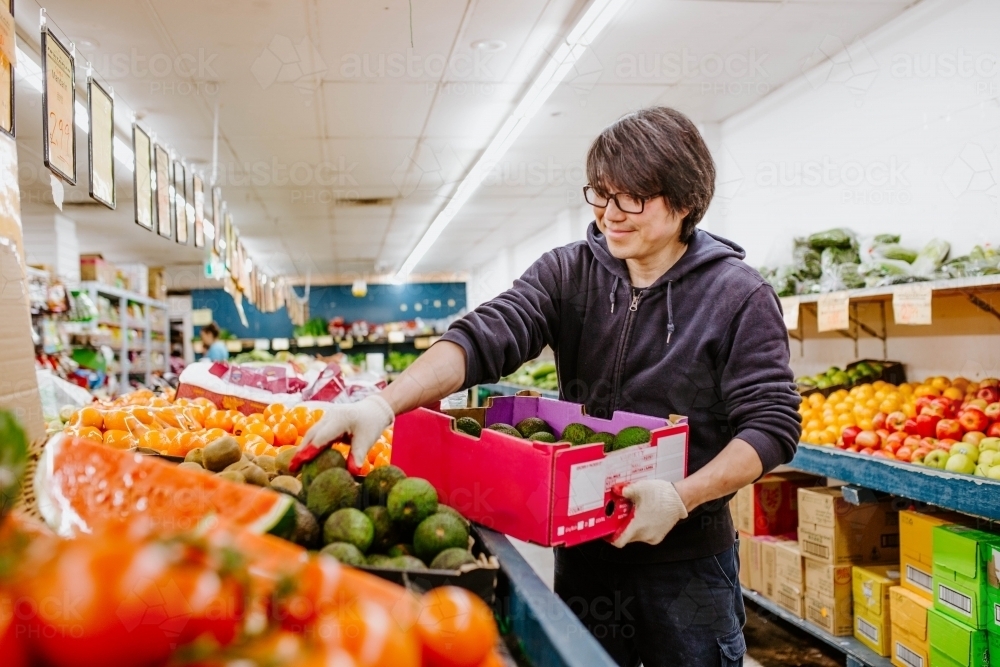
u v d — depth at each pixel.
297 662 0.49
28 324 1.21
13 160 1.26
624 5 3.37
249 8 3.25
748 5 3.40
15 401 1.14
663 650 1.46
